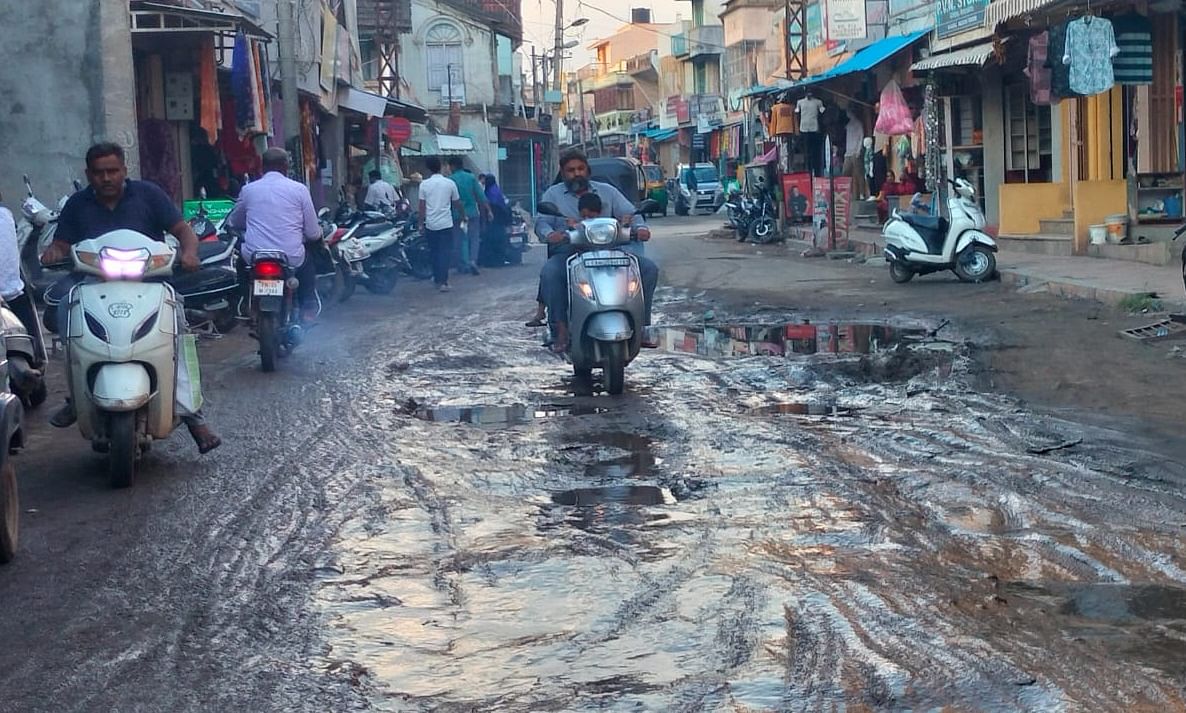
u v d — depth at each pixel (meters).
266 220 11.96
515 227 27.56
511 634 4.75
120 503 6.84
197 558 5.82
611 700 4.10
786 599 5.02
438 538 6.04
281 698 4.21
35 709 4.16
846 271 21.73
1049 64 17.98
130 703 4.19
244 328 14.77
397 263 19.48
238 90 18.91
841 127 36.19
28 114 17.70
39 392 9.95
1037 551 5.59
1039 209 22.55
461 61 57.66
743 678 4.24
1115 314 13.38
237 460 7.80
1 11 17.53
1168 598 4.96
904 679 4.19
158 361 7.24
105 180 7.93
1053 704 3.97
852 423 8.47
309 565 5.67
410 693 4.22
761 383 10.27
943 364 10.80
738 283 19.98
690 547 5.76
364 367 11.67
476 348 12.95
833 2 33.06
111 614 5.09
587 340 10.06
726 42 64.75
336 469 7.48
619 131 94.38
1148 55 17.23
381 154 40.47
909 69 29.53
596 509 6.48
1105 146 20.62
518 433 8.45
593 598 5.11
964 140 27.94
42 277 13.84
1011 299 15.60
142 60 20.59
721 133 65.88
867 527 5.99
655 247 32.38
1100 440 7.77
